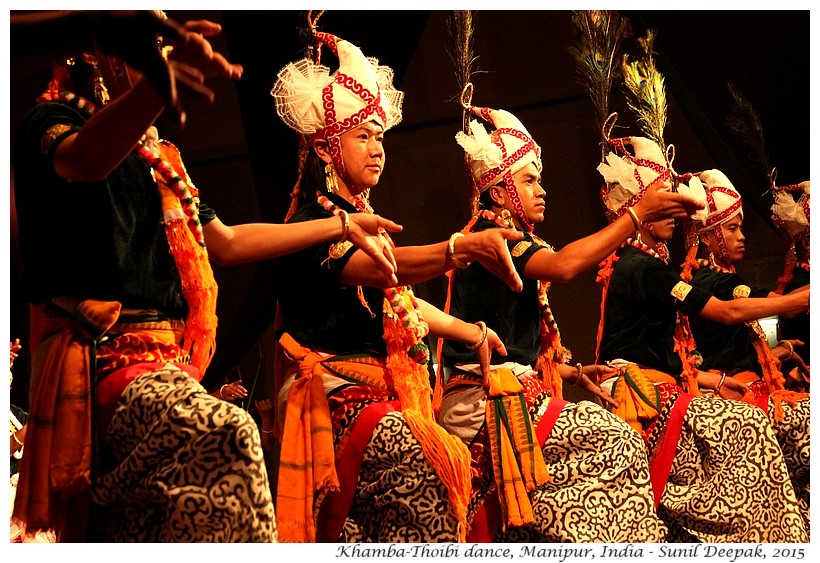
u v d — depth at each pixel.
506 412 2.98
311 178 2.90
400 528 2.58
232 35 4.49
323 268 2.62
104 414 2.00
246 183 5.86
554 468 2.97
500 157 3.38
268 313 4.93
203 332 2.15
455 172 6.10
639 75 4.23
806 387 4.80
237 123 5.84
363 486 2.63
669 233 4.02
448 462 2.56
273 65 4.47
